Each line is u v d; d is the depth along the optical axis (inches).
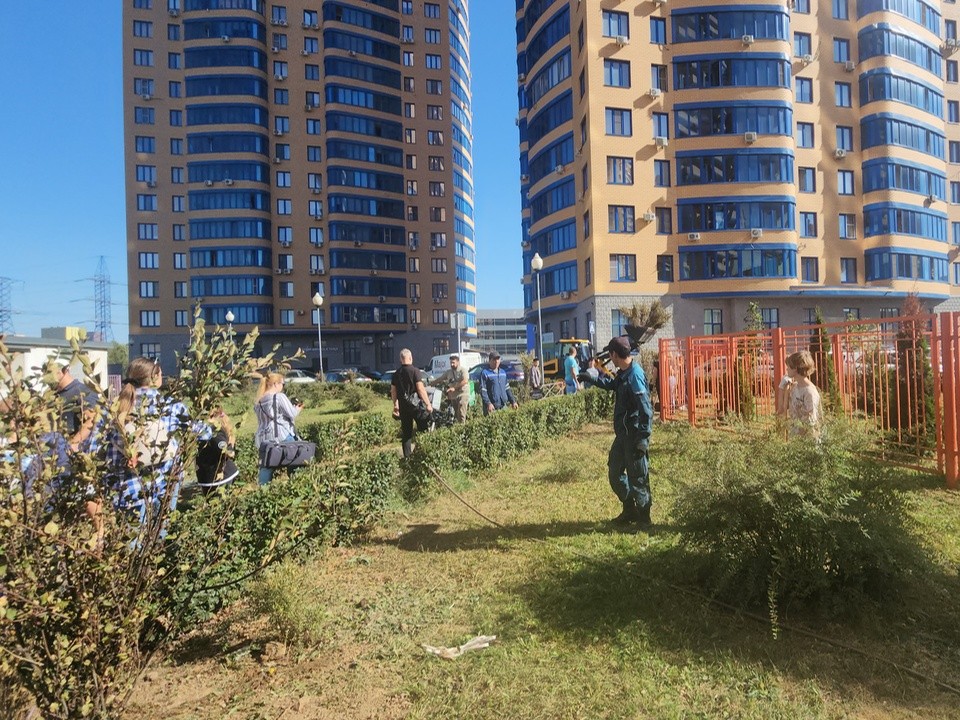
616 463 227.0
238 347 124.5
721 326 1320.1
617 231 1264.8
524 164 1797.5
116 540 104.2
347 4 2363.4
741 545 152.2
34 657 99.0
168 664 137.9
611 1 1269.7
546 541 208.5
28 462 98.4
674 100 1294.3
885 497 150.9
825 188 1413.6
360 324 2383.1
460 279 2731.3
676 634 138.9
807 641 134.2
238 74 2219.5
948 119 1662.2
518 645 138.8
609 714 111.1
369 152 2415.1
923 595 145.4
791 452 155.1
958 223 1662.2
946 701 110.7
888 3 1419.8
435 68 2623.0
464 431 321.4
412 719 112.7
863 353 320.2
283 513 176.2
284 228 2337.6
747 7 1283.2
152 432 121.1
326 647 143.7
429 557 201.5
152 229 2241.6
